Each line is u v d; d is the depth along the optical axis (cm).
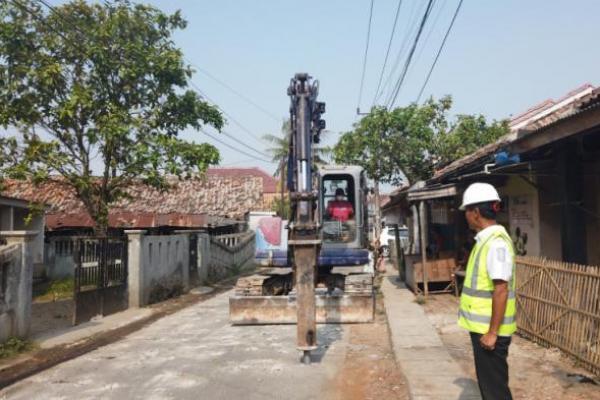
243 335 991
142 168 1576
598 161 923
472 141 1859
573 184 845
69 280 1728
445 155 1872
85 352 881
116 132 1458
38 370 766
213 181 2955
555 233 1059
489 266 405
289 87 840
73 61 1545
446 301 1298
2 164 1507
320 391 642
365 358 802
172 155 1581
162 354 848
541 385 603
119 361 808
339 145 1975
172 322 1168
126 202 2448
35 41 1487
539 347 766
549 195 1061
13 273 880
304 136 816
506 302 401
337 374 717
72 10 1524
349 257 1216
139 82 1614
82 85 1542
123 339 986
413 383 624
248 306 1096
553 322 739
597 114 649
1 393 657
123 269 1343
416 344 839
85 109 1519
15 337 881
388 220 2806
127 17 1569
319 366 757
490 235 416
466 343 858
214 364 776
